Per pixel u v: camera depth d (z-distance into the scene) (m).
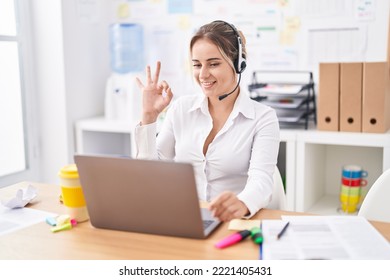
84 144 3.03
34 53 2.96
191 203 1.13
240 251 1.11
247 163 1.68
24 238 1.21
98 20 3.18
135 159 1.14
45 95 2.98
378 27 2.62
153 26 3.17
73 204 1.31
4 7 2.76
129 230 1.24
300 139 2.46
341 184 2.62
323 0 2.71
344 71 2.40
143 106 1.63
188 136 1.75
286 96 2.68
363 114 2.40
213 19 2.99
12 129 2.90
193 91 3.13
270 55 2.89
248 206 1.31
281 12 2.82
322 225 1.24
